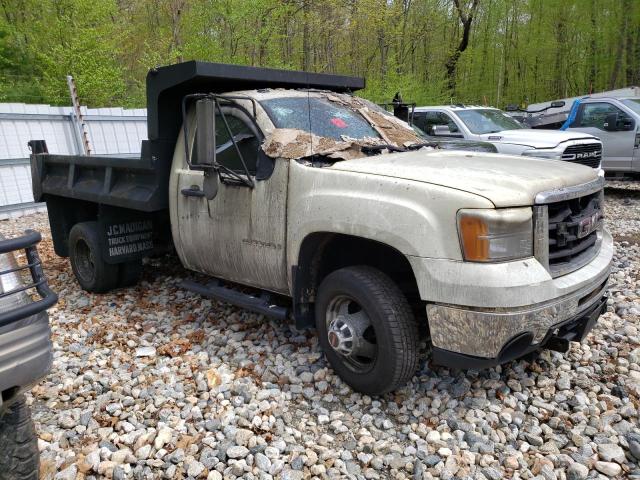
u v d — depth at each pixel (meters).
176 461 3.02
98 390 3.84
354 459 3.06
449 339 3.04
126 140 13.85
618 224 8.81
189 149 4.68
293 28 21.45
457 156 3.94
